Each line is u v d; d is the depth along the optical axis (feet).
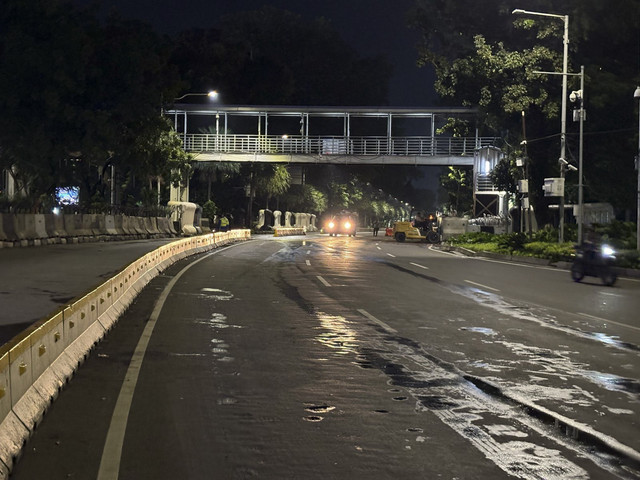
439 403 23.57
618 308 51.39
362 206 495.82
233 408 22.66
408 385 26.17
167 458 17.81
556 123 175.01
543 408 23.04
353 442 19.22
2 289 52.03
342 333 38.22
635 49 157.69
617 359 31.86
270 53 390.01
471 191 276.00
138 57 160.66
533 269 93.25
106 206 166.81
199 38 309.83
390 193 494.59
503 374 28.32
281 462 17.57
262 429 20.35
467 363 30.53
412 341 36.01
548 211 183.11
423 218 271.90
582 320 44.70
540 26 166.71
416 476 16.69
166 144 189.26
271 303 50.83
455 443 19.21
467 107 228.84
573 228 138.21
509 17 177.99
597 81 152.25
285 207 377.50
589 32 156.66
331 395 24.53
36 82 138.51
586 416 22.12
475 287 65.77
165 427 20.49
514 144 188.55
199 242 117.50
